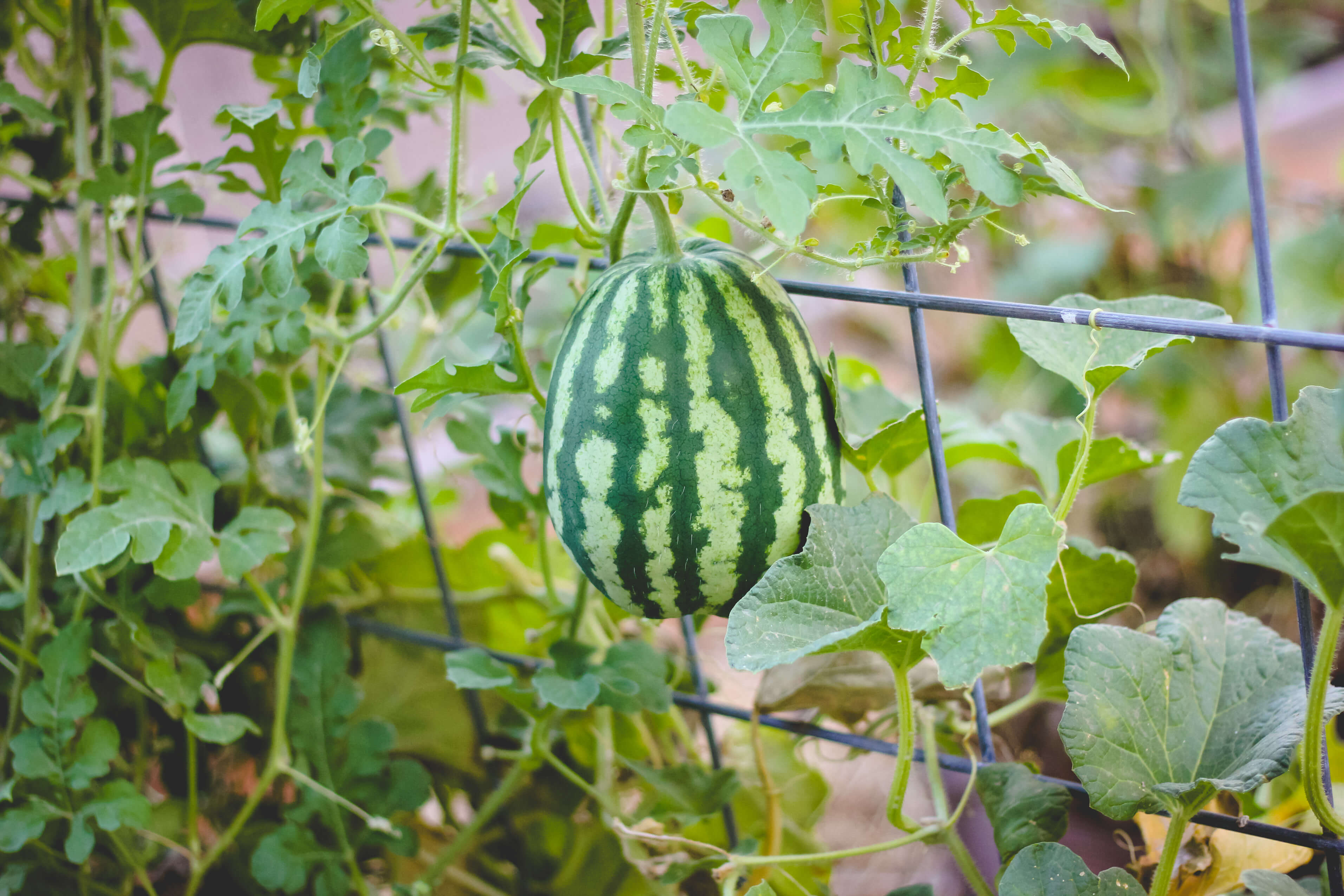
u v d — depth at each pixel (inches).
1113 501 72.1
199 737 49.1
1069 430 47.8
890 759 55.2
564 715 49.8
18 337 53.8
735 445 40.7
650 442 40.7
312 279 50.6
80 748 46.6
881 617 39.7
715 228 51.6
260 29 42.2
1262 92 88.1
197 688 47.2
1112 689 41.5
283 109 51.6
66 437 46.9
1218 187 69.6
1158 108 79.4
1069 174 39.6
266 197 46.9
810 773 50.8
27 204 50.4
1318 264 66.7
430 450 69.7
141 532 45.2
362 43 45.3
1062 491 46.2
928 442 45.5
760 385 40.9
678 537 40.9
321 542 49.9
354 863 48.3
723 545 41.0
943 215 38.6
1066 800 42.9
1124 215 75.0
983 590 39.4
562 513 41.9
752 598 40.5
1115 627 42.1
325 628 49.2
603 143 47.3
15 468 47.8
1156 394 69.9
